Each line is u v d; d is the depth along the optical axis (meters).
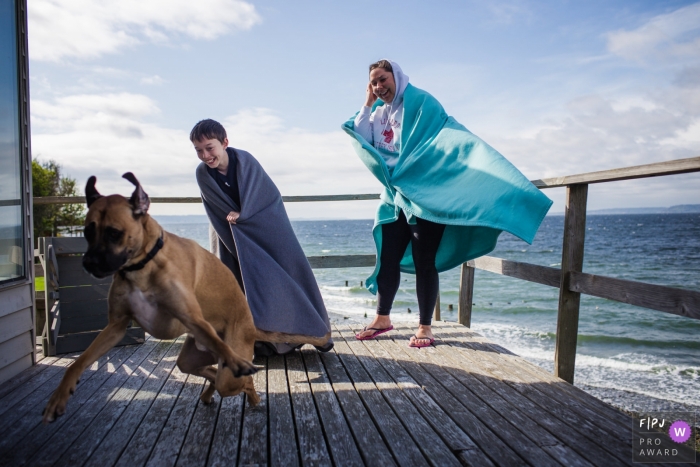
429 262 3.67
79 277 3.87
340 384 2.92
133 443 2.14
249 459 2.00
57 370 3.29
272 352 3.50
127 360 3.47
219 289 2.28
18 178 3.30
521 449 2.07
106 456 2.03
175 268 2.00
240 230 3.19
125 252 1.84
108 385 2.93
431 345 3.81
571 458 2.00
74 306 3.85
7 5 3.20
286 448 2.09
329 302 11.92
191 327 1.97
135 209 1.86
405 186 3.54
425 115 3.66
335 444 2.12
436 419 2.39
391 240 3.86
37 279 7.76
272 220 3.28
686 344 8.56
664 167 2.22
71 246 3.81
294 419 2.41
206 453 2.05
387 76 3.61
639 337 9.12
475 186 3.27
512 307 12.30
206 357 2.36
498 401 2.63
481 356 3.52
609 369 6.70
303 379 3.02
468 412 2.48
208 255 2.30
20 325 3.25
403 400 2.65
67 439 2.19
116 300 2.01
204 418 2.42
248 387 2.45
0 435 2.24
